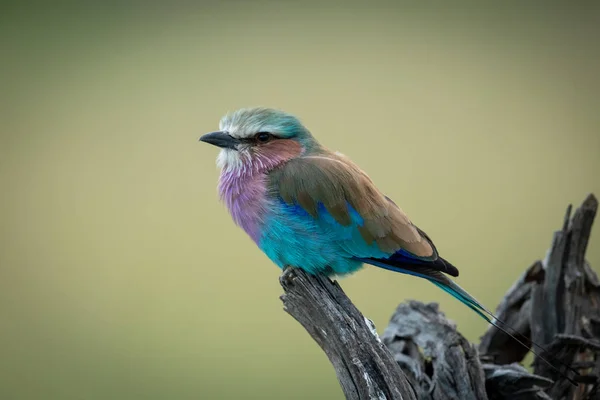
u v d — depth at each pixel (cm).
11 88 1850
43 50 1984
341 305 607
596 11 2047
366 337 589
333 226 725
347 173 734
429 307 721
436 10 2133
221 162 764
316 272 748
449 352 672
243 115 755
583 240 740
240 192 746
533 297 741
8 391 1152
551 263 743
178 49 2011
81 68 1928
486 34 2036
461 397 648
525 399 657
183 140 1664
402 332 707
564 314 729
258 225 740
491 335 759
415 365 678
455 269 723
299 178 727
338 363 593
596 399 690
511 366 680
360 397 580
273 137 750
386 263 732
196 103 1756
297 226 726
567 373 692
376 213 730
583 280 745
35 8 2166
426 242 740
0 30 2081
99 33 2100
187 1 2167
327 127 1628
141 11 2164
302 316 613
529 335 752
